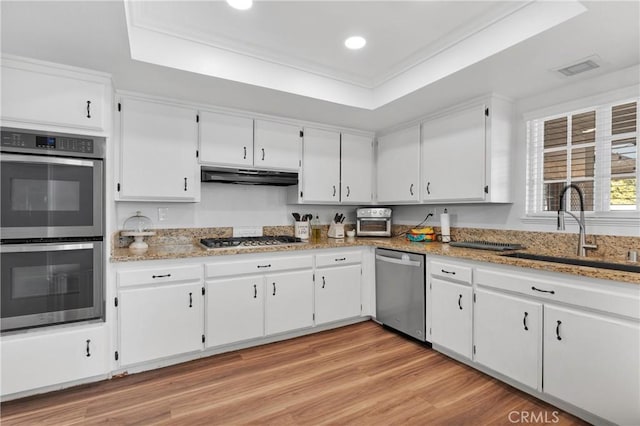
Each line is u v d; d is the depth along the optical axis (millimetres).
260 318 2764
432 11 1897
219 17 1972
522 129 2723
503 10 1871
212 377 2291
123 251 2541
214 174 2889
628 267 1944
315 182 3463
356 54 2430
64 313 2082
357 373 2352
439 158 3068
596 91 2289
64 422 1798
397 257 3045
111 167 2281
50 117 2041
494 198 2646
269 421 1826
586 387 1753
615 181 2242
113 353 2250
